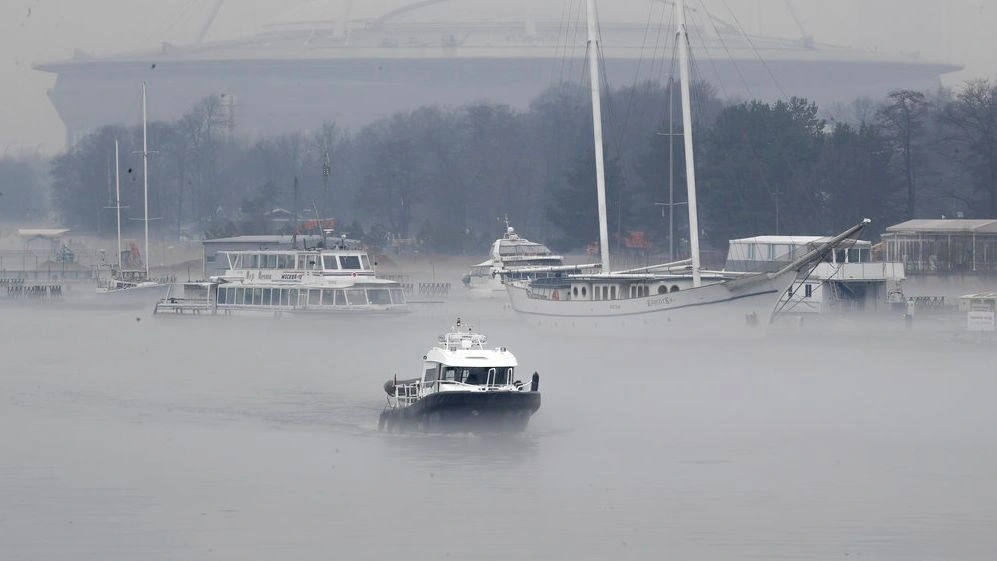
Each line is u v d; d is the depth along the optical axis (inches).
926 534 5497.1
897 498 6072.8
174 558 5187.0
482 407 7145.7
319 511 5831.7
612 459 6850.4
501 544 5349.4
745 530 5541.3
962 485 6314.0
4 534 5497.1
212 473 6560.0
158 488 6254.9
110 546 5334.6
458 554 5221.5
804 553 5236.2
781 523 5629.9
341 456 6904.5
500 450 7071.9
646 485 6289.4
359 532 5502.0
